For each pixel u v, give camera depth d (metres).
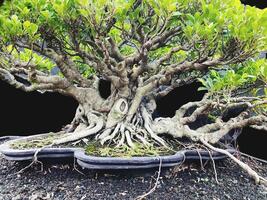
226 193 0.62
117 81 0.73
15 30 0.59
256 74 0.66
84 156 0.60
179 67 0.67
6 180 0.64
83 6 0.56
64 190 0.60
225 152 0.67
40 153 0.64
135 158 0.59
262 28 0.57
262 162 0.88
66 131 0.81
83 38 0.68
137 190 0.59
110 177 0.62
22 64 0.63
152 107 0.81
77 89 0.76
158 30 0.65
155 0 0.58
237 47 0.60
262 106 0.74
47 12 0.60
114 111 0.73
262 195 0.63
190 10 0.64
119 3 0.60
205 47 0.59
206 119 0.89
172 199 0.57
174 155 0.63
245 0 1.05
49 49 0.69
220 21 0.57
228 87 0.67
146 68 0.72
